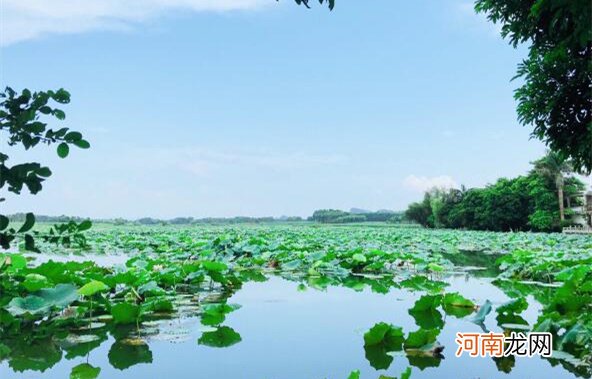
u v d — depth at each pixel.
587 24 5.27
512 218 47.84
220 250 15.08
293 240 21.08
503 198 48.25
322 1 2.70
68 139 2.64
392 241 21.94
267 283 9.85
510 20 8.62
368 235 27.72
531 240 23.66
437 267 10.81
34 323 5.73
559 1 5.43
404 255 12.41
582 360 4.23
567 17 5.49
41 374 4.01
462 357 4.44
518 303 5.93
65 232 2.73
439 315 6.41
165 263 10.22
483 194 51.00
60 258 15.36
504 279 10.38
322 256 12.56
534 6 5.99
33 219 2.51
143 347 4.84
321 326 5.77
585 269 7.60
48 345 4.90
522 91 8.93
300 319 6.18
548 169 45.28
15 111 2.60
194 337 5.24
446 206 57.84
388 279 10.56
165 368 4.17
